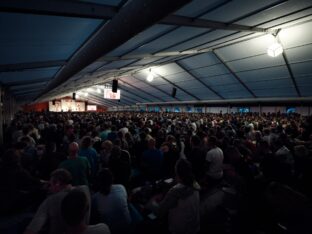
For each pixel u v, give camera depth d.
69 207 1.37
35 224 1.77
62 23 3.48
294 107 16.97
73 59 6.05
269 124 9.77
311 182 3.71
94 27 4.00
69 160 3.34
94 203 2.32
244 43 10.59
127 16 3.13
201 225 3.29
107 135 6.66
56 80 9.80
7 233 2.67
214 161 4.38
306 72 11.51
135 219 2.68
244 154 4.65
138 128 8.88
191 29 6.29
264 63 11.82
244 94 17.42
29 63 5.82
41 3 2.52
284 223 2.66
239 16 6.06
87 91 36.62
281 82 13.47
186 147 5.72
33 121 11.58
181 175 2.13
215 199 4.05
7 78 8.09
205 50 11.48
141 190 3.90
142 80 21.31
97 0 3.05
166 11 2.51
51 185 2.14
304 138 6.95
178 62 14.86
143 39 6.34
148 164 4.51
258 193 3.13
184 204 2.07
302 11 6.29
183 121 11.84
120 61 9.80
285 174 3.06
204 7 5.04
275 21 7.09
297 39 9.20
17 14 2.82
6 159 2.97
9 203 2.93
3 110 11.34
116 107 47.69
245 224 3.08
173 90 19.22
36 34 3.76
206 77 16.00
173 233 2.09
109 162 3.88
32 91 18.75
